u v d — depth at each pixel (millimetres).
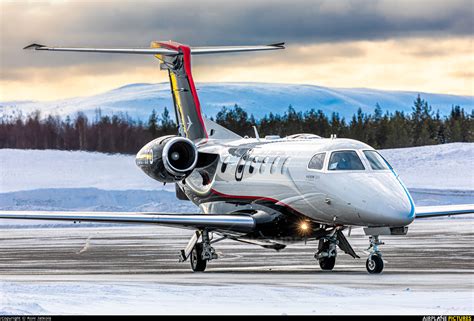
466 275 43281
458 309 29938
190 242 50188
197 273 46812
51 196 137750
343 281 39938
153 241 78625
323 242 49125
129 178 148375
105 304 30672
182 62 61188
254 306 30516
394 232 44938
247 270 49031
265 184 50531
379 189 44656
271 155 51094
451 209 50938
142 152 53938
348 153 46781
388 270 47156
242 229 49625
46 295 32438
